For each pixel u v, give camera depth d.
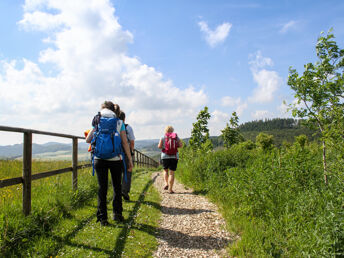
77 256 2.82
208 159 7.84
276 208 3.88
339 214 2.97
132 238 3.48
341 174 3.50
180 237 3.69
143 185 7.62
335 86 3.55
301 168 4.77
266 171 4.74
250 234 3.44
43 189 4.78
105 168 3.88
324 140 3.66
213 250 3.27
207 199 6.04
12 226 3.07
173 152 6.80
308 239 2.87
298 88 3.90
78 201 4.93
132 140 5.22
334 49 3.67
